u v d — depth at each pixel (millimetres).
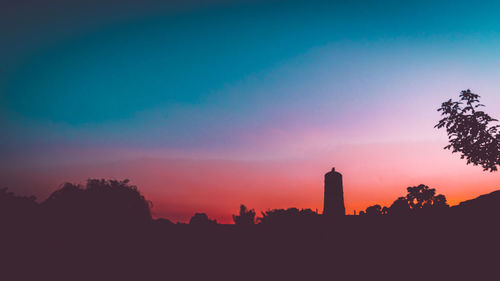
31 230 8484
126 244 9117
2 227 8305
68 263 8297
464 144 21547
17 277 7691
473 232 20531
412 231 22734
